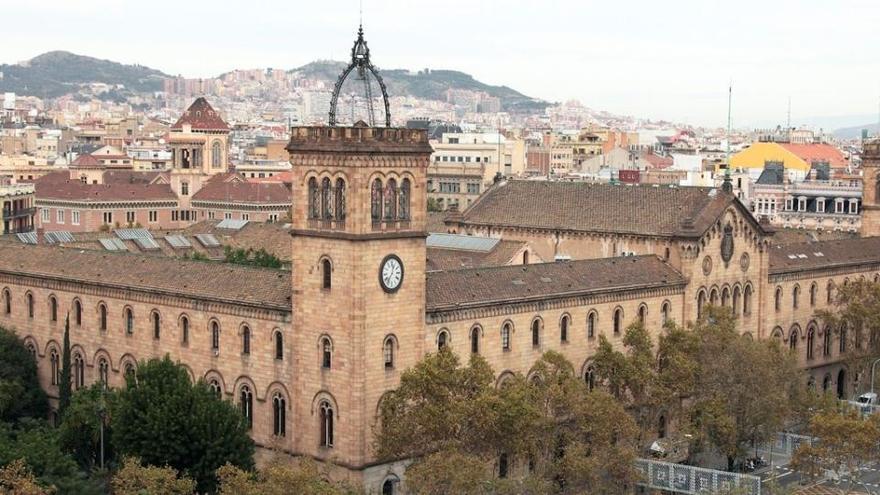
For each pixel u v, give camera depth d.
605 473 111.00
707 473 120.00
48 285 139.00
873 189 193.88
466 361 119.62
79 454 120.69
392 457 111.56
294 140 113.56
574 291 129.75
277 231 193.88
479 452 105.56
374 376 111.88
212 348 122.69
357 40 115.06
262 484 96.94
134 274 131.62
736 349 129.38
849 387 175.88
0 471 97.44
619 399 127.56
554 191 165.62
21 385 136.88
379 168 110.56
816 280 170.38
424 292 115.38
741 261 153.75
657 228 149.50
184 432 109.69
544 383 115.81
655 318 141.25
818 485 129.25
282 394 116.94
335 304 111.62
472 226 167.62
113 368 132.50
